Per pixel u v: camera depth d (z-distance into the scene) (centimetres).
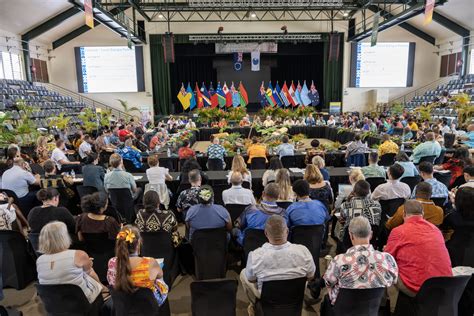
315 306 321
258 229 317
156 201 334
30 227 355
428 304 233
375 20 1254
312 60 2169
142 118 1883
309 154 789
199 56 2122
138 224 328
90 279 264
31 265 370
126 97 1923
